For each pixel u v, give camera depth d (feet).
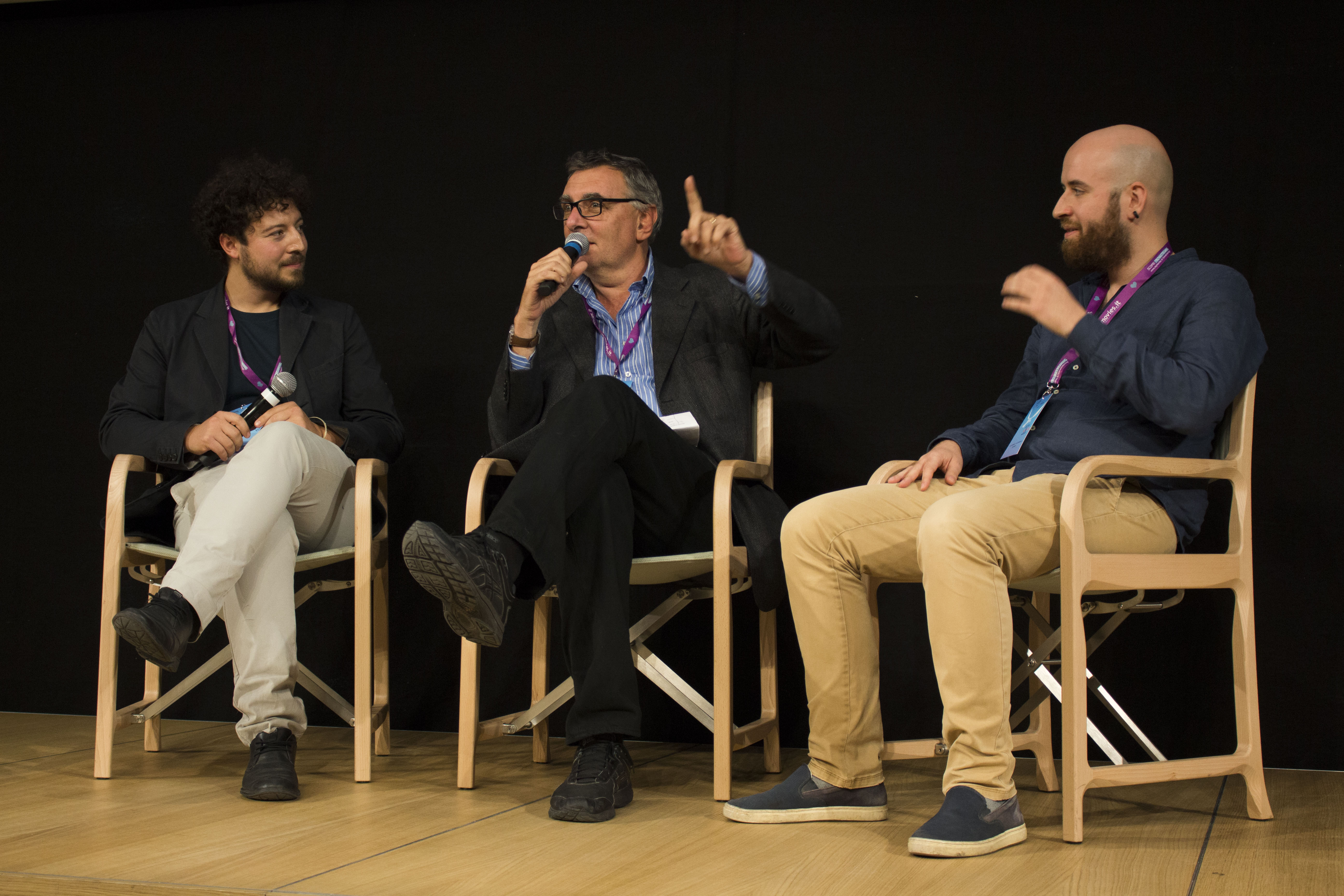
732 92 9.18
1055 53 8.66
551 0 9.55
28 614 9.90
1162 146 6.93
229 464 6.71
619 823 5.73
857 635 5.83
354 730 7.99
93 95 10.23
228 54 10.06
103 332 9.98
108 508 7.16
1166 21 8.48
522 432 7.16
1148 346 6.07
